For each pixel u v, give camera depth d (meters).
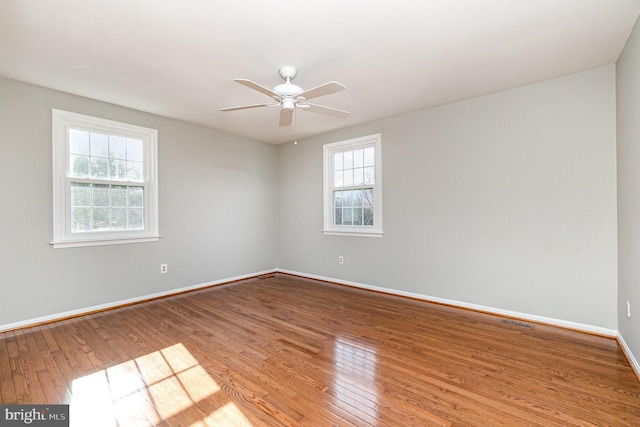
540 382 2.00
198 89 3.17
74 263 3.32
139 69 2.73
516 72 2.83
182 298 4.00
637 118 2.07
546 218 3.01
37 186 3.07
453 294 3.62
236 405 1.78
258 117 4.09
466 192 3.50
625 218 2.39
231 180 4.93
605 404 1.77
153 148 3.96
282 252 5.66
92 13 1.96
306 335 2.79
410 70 2.77
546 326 2.98
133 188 3.82
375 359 2.32
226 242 4.85
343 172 4.81
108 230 3.60
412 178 3.95
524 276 3.14
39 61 2.59
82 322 3.12
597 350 2.45
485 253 3.38
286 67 2.65
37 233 3.08
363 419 1.66
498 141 3.28
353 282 4.61
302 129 4.72
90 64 2.64
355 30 2.17
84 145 3.42
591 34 2.23
